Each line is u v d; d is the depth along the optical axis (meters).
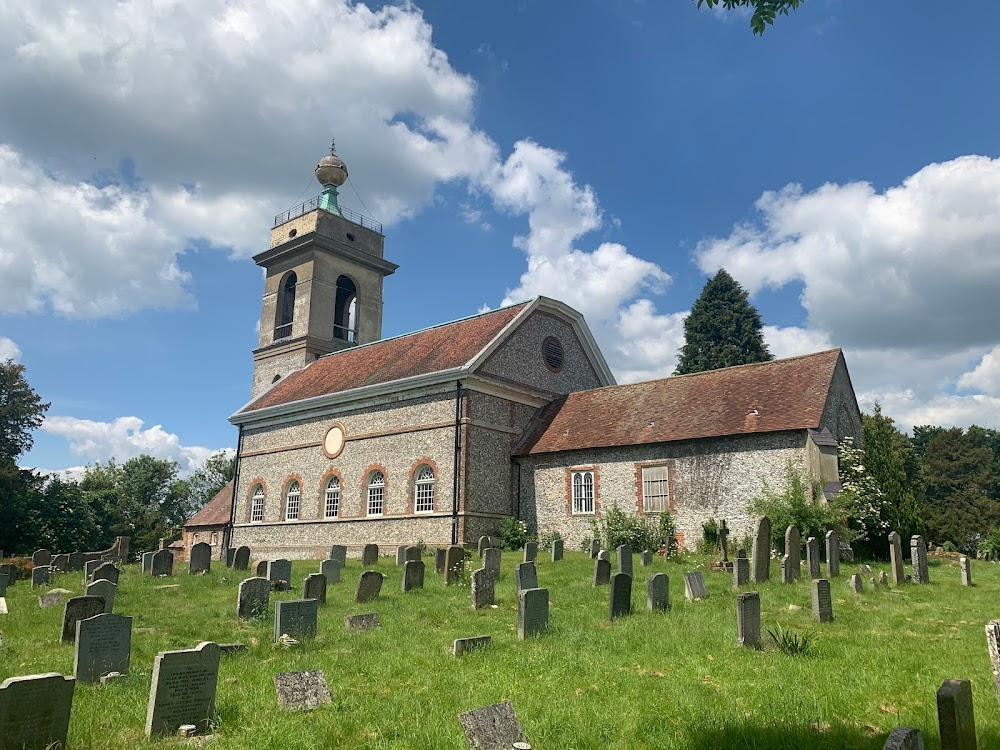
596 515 28.64
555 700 7.56
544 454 30.58
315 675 7.85
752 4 7.88
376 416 33.38
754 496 24.91
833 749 6.14
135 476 79.31
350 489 33.59
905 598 15.02
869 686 7.87
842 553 22.33
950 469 57.50
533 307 33.91
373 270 50.56
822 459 23.52
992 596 15.33
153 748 6.42
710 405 27.95
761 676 8.37
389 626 12.33
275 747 6.36
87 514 51.72
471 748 6.16
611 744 6.42
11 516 45.03
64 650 10.63
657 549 25.38
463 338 34.06
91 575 18.91
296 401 36.62
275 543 36.44
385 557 28.22
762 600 14.33
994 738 6.29
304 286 47.28
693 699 7.46
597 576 16.98
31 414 49.38
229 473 80.31
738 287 53.19
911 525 24.61
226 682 8.46
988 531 49.25
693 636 10.72
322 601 15.20
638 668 8.98
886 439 25.59
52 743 6.21
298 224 49.25
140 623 12.91
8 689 6.04
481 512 29.67
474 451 29.95
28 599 16.98
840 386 28.20
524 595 11.21
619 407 30.88
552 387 34.44
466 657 9.70
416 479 31.14
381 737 6.60
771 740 6.32
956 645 10.07
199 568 23.45
